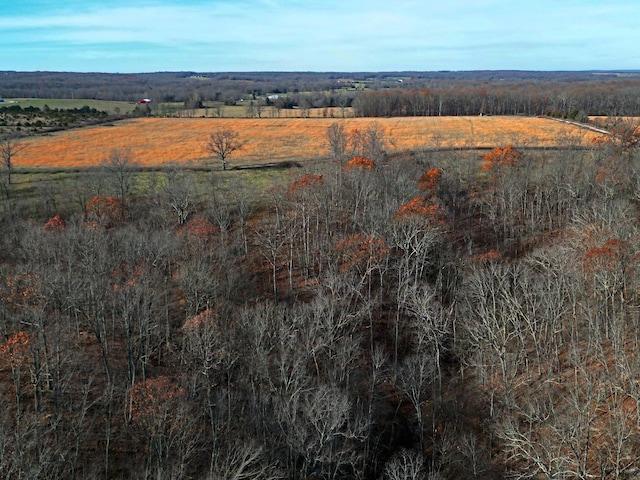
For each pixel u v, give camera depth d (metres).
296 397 47.75
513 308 61.31
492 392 54.88
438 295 74.12
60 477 41.47
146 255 71.31
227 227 93.00
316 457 44.69
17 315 54.28
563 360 59.50
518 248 87.19
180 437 43.94
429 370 58.41
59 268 62.22
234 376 55.06
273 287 78.25
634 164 90.00
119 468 45.78
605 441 46.50
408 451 52.06
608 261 58.06
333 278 69.06
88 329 62.34
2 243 80.06
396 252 79.69
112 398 51.31
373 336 69.19
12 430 43.97
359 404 55.72
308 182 93.19
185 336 56.72
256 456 41.09
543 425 51.25
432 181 98.44
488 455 52.41
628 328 58.59
